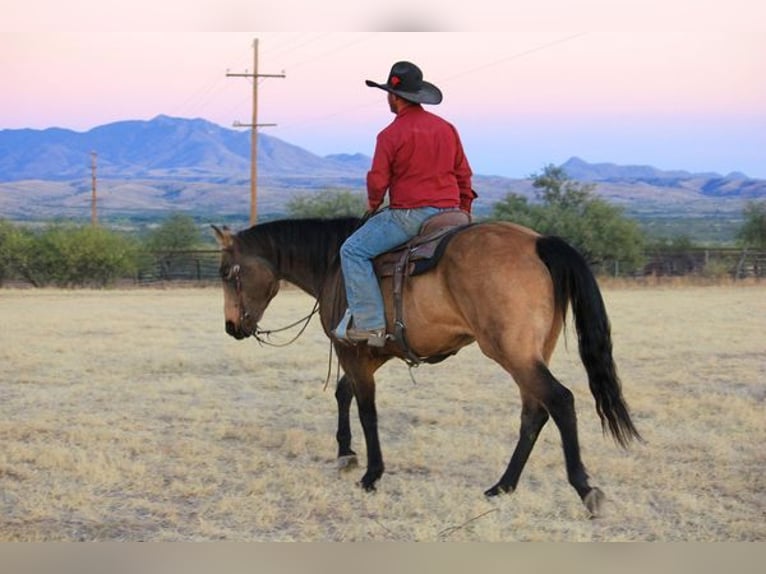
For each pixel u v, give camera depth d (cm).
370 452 629
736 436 765
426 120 615
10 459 697
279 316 1981
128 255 4006
